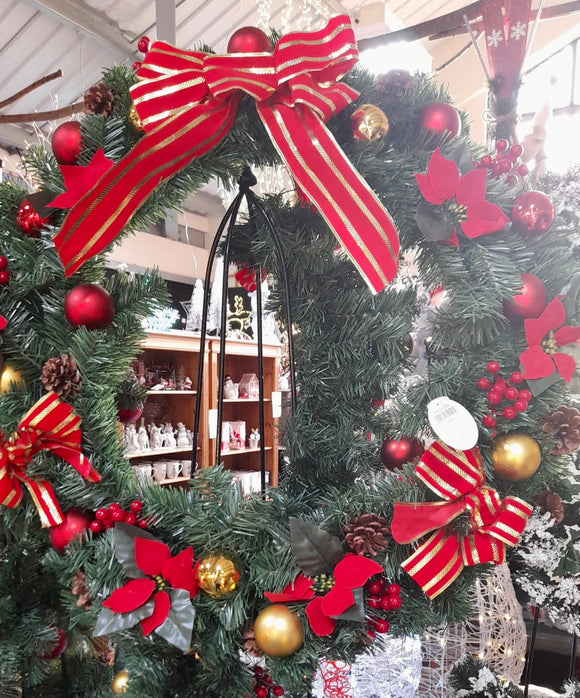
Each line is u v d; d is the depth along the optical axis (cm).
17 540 74
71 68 281
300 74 55
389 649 74
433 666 84
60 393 62
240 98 60
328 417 77
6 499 61
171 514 60
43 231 64
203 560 56
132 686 60
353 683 73
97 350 64
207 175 65
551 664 112
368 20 191
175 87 57
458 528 58
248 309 316
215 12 278
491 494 56
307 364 75
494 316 61
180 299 405
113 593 55
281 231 74
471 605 65
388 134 66
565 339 61
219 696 60
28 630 72
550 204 63
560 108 280
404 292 77
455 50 367
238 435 306
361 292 76
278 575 55
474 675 75
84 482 62
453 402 57
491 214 60
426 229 60
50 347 67
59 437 62
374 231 54
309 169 55
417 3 355
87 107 62
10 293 66
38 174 67
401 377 83
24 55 262
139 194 57
